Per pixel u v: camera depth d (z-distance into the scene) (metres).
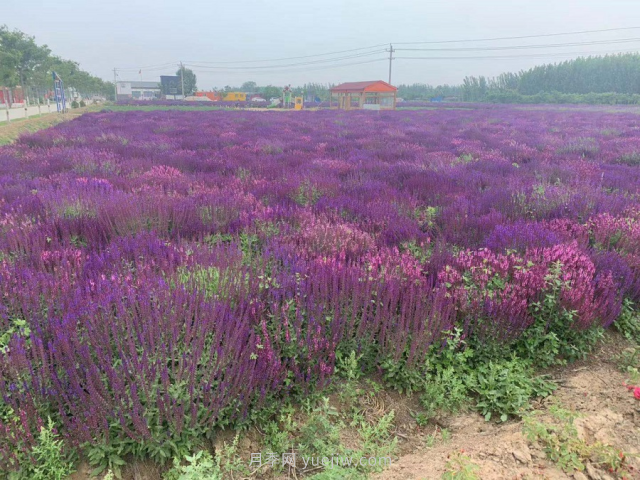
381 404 3.09
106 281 3.31
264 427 2.78
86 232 4.94
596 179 8.85
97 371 2.41
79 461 2.40
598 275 3.93
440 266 4.12
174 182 7.77
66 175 8.05
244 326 3.01
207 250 4.28
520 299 3.51
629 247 4.79
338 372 3.23
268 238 4.99
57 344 2.60
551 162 11.55
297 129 22.09
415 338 3.15
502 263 3.86
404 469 2.46
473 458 2.45
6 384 2.49
